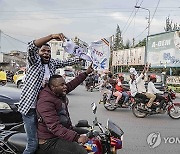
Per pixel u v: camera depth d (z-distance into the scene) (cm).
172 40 2620
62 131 331
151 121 1019
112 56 4575
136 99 1085
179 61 2536
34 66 362
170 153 633
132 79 1114
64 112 373
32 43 344
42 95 351
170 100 1087
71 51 420
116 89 1234
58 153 345
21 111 362
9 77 3183
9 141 404
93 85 2314
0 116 637
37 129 363
